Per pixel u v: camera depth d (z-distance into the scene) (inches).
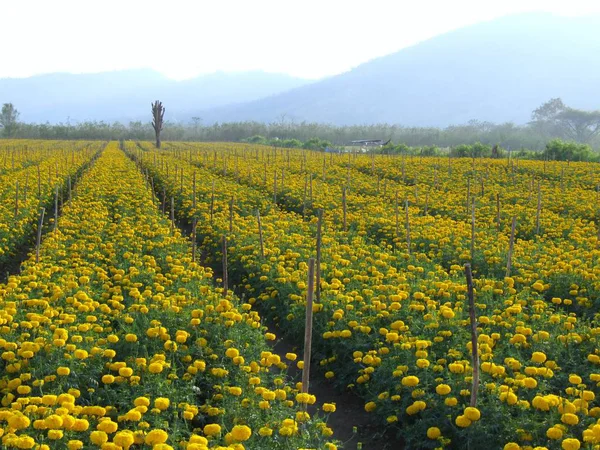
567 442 219.1
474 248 579.2
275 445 238.7
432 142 5713.6
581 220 765.3
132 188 992.2
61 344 288.4
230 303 385.4
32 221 754.8
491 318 368.2
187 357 309.6
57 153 2026.3
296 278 456.4
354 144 4163.4
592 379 285.9
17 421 208.2
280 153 2294.5
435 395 281.3
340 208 802.8
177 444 227.1
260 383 297.9
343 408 334.6
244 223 689.0
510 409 263.0
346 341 360.2
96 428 234.2
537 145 5398.6
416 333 351.6
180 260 525.7
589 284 451.2
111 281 479.2
